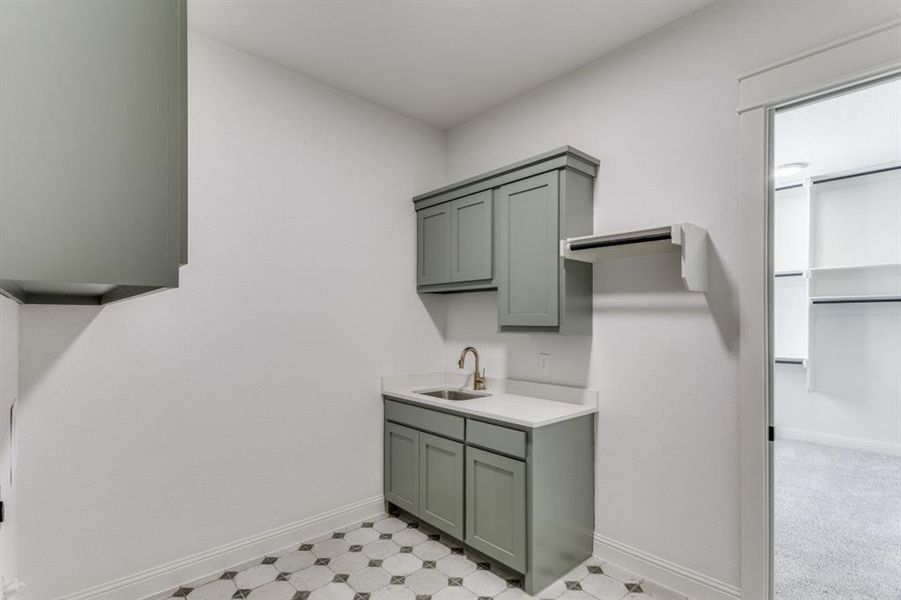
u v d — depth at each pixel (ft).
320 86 8.84
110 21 2.29
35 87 2.05
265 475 7.91
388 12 6.88
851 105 6.15
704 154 6.70
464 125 10.58
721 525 6.38
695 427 6.68
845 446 6.86
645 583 7.00
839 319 6.86
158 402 6.86
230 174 7.63
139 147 2.35
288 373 8.24
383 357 9.71
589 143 8.14
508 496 7.06
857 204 6.61
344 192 9.15
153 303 6.84
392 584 6.95
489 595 6.68
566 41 7.59
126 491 6.55
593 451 7.86
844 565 6.53
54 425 6.00
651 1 6.60
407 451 9.04
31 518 5.82
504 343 9.57
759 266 6.07
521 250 8.10
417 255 10.37
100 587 6.31
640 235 6.42
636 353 7.38
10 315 4.55
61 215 2.11
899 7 5.14
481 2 6.66
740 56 6.37
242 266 7.73
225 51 7.60
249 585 6.93
